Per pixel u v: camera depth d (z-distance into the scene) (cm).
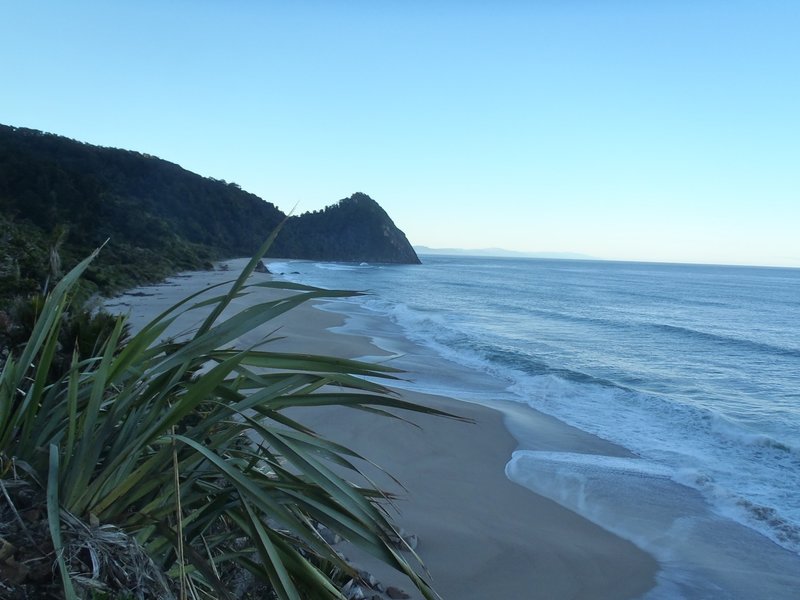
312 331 2238
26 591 151
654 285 7850
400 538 178
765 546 641
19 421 204
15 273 1309
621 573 566
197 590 195
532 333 2645
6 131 7794
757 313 4266
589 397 1365
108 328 486
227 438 202
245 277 206
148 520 179
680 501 762
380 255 16012
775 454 968
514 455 920
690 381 1700
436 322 2662
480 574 532
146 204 8194
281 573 160
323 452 208
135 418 190
